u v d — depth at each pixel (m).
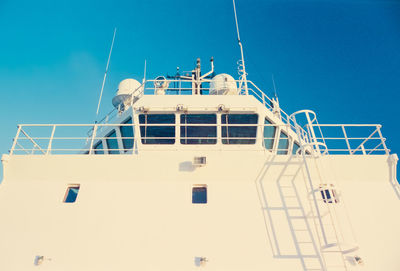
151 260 6.32
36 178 7.79
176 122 9.76
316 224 6.97
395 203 7.29
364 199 7.38
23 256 6.44
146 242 6.59
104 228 6.84
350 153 8.71
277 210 7.17
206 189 7.59
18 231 6.81
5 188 7.59
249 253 6.42
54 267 6.28
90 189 7.57
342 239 6.73
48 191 7.55
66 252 6.49
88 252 6.48
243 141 9.59
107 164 7.93
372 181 7.71
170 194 7.43
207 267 6.20
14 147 8.30
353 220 7.03
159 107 9.81
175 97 10.20
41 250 6.52
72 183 7.72
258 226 6.86
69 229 6.85
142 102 10.05
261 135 9.62
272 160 7.92
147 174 7.78
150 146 9.38
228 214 7.04
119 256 6.41
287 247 6.55
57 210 7.18
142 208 7.17
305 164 7.07
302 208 7.23
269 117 10.34
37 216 7.08
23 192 7.52
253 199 7.35
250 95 10.43
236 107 9.89
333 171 7.79
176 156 8.00
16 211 7.16
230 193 7.45
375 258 6.43
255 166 7.84
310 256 6.43
